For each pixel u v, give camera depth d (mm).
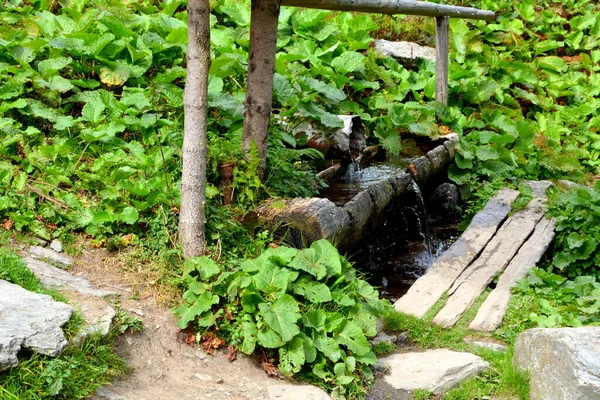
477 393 4305
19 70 6211
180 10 8711
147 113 6176
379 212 6102
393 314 4984
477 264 6004
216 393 3898
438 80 8617
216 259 4789
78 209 4977
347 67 8195
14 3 7680
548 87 10094
